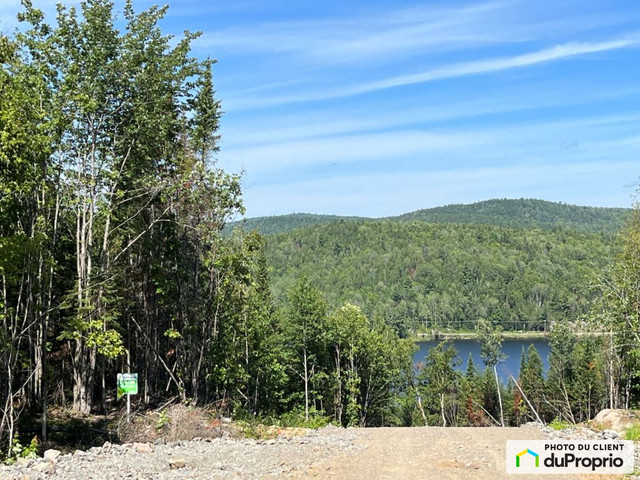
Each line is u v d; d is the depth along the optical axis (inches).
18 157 600.1
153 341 1112.8
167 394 1155.9
